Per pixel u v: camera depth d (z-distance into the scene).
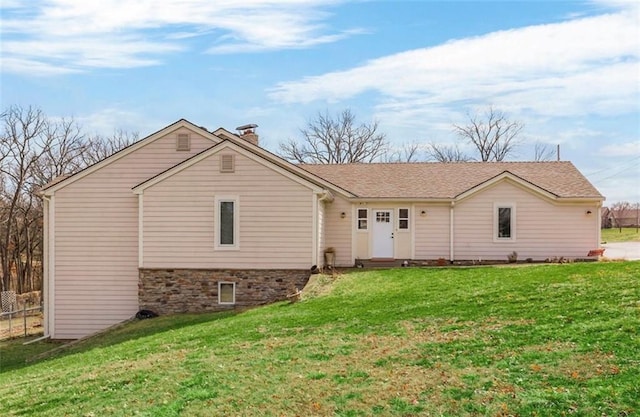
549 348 9.48
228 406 8.55
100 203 22.27
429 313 13.53
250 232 20.91
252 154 20.88
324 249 24.53
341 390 8.70
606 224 65.56
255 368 10.34
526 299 13.44
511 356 9.32
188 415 8.36
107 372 11.71
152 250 21.00
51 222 22.30
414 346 10.72
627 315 10.68
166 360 12.01
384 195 25.30
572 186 25.44
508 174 24.80
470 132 52.72
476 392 8.01
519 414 7.22
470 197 25.22
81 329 22.25
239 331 14.49
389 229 25.58
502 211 25.09
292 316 15.73
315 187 20.81
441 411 7.58
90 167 22.27
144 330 18.20
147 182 21.00
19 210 41.47
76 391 10.53
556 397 7.49
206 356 11.86
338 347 11.36
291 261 20.88
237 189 20.92
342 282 20.41
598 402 7.23
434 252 25.34
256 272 20.88
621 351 8.79
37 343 22.00
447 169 28.41
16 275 42.00
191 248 20.97
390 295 16.83
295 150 50.78
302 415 7.96
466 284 17.05
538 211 24.89
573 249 24.73
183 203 20.97
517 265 22.61
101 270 22.25
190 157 21.64
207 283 20.92
